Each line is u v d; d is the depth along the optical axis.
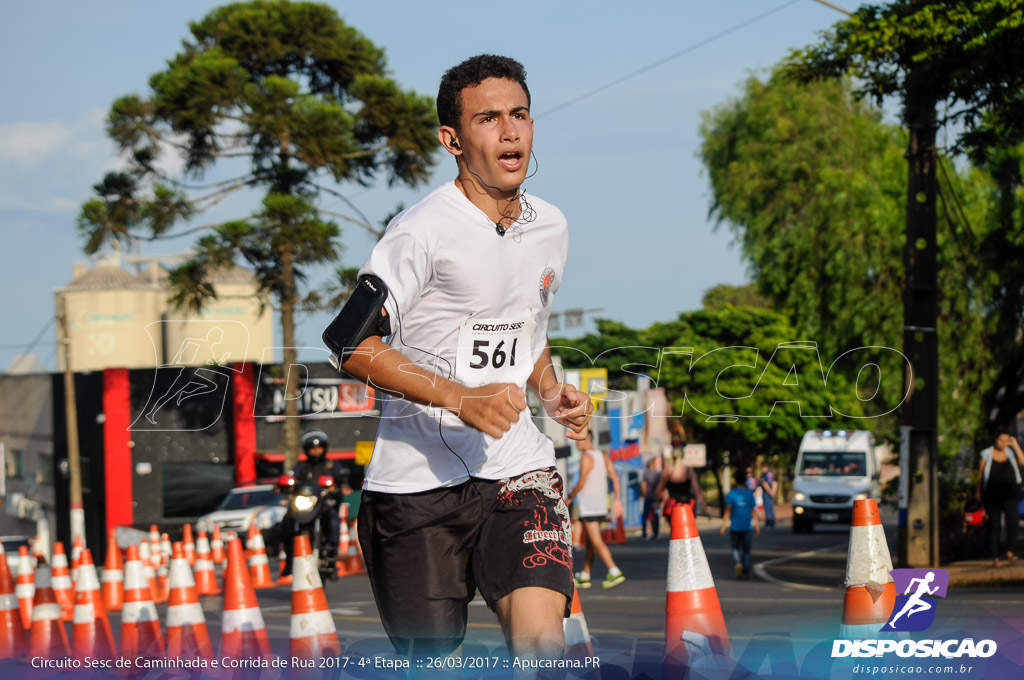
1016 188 37.41
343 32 67.81
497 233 6.33
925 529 26.75
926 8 24.44
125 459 74.25
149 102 62.62
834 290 58.44
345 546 38.94
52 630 14.62
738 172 71.69
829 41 26.47
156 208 61.12
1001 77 24.05
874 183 57.69
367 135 66.50
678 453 33.59
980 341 37.03
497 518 6.54
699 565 7.80
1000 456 26.80
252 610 10.35
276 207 58.03
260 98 60.69
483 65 6.31
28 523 92.94
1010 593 19.12
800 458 64.75
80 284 94.19
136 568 13.95
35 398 92.94
